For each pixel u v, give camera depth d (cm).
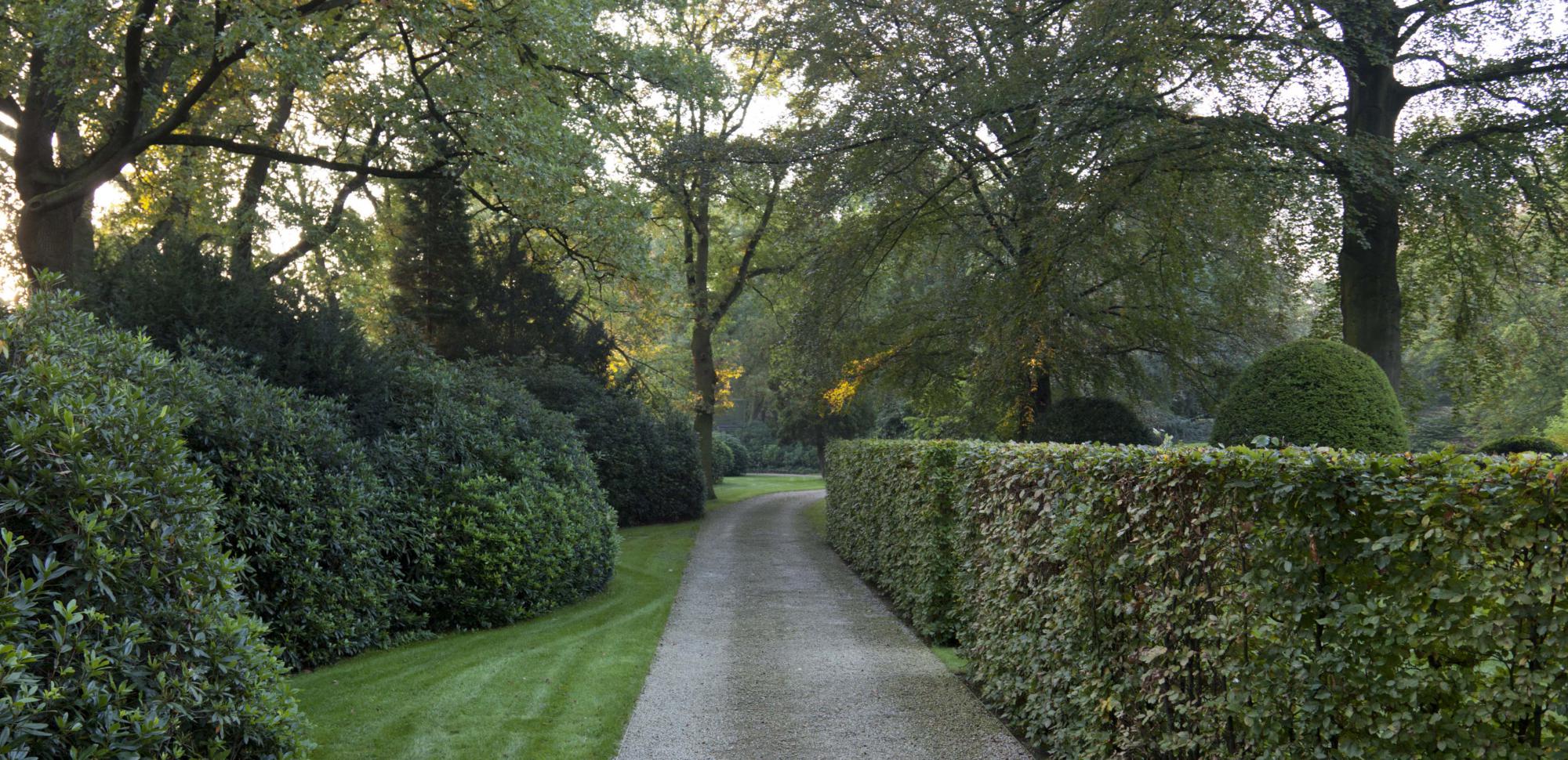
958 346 1889
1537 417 2892
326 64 1299
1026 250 1594
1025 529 588
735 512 2569
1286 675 316
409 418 956
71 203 1280
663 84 1825
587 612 1008
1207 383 1886
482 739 533
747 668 732
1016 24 1516
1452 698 255
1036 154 1403
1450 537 253
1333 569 297
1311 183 1209
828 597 1139
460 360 1529
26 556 319
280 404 755
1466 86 1366
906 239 1970
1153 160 1327
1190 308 1791
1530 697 231
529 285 2145
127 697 332
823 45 1822
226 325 805
